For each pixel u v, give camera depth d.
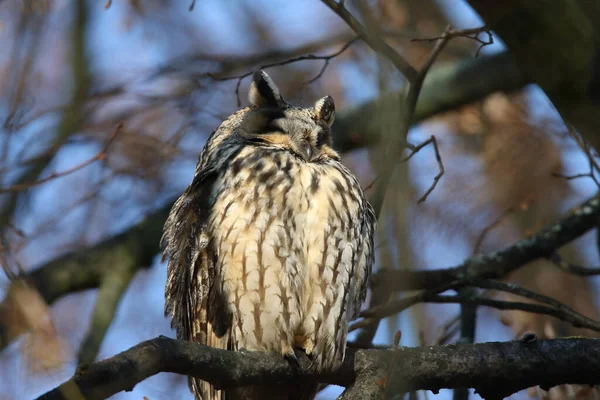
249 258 8.65
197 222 9.09
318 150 9.88
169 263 10.10
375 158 9.56
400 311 7.45
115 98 14.63
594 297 15.09
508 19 5.36
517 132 14.38
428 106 14.84
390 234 6.34
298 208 8.83
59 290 13.53
